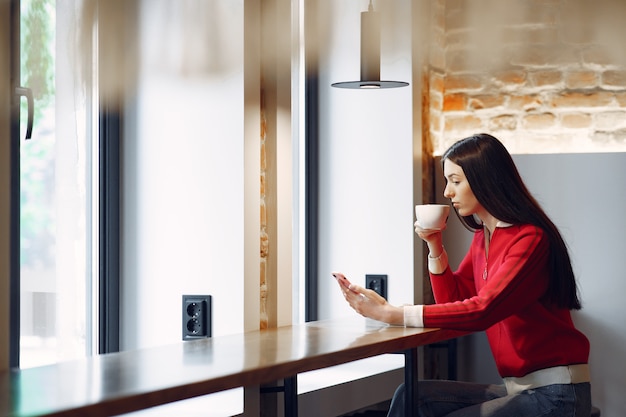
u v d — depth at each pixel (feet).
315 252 13.26
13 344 7.71
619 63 13.65
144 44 9.52
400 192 12.85
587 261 13.01
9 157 7.11
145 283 9.81
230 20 9.44
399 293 12.80
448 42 14.38
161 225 9.76
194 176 9.63
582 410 8.95
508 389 9.34
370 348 7.66
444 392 9.64
